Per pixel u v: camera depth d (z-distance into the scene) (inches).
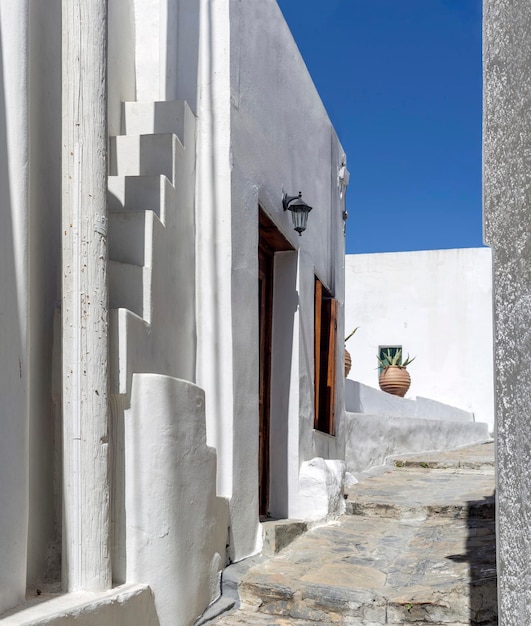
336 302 366.6
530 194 93.0
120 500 157.8
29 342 143.5
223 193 219.5
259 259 284.0
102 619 138.2
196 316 216.8
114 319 158.1
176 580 166.6
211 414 215.2
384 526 274.1
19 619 122.6
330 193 367.9
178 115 212.4
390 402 555.5
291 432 285.4
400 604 184.2
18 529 134.9
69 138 153.5
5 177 137.9
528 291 92.0
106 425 151.1
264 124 258.1
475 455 512.1
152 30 233.3
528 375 91.0
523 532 90.6
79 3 155.3
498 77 102.9
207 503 184.2
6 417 133.9
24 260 140.9
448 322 794.8
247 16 242.5
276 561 221.0
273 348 293.3
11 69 141.3
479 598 183.6
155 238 180.9
